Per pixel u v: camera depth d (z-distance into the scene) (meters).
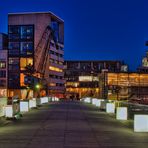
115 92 77.50
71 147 13.34
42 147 13.27
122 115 26.16
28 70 106.94
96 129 19.69
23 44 148.88
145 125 18.69
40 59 152.12
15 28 150.25
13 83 143.62
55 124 22.08
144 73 83.12
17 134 17.16
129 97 79.75
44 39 155.38
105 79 78.50
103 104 37.97
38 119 25.73
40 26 153.12
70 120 25.06
